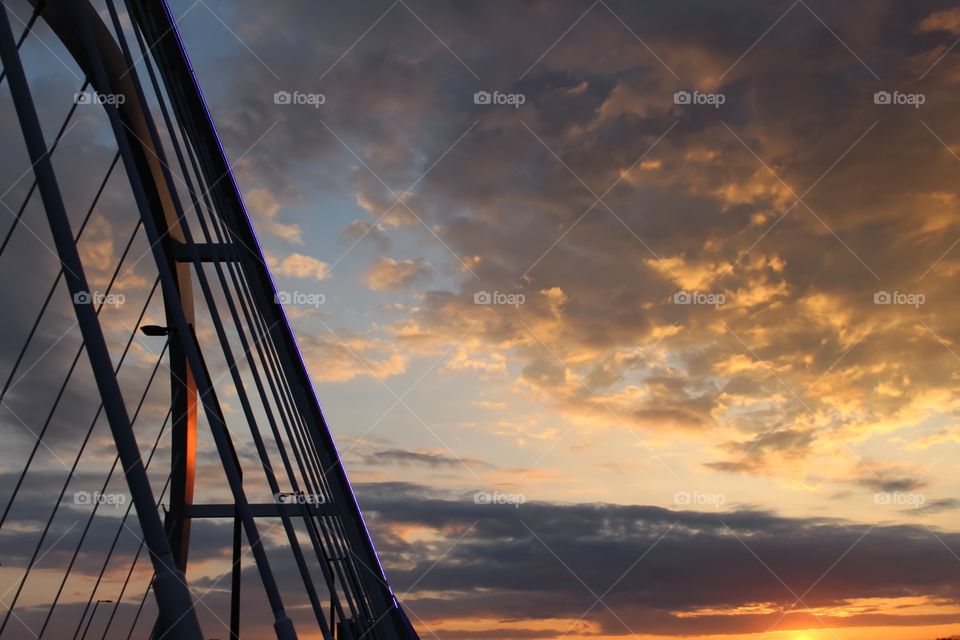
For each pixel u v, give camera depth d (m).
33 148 8.30
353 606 29.27
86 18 12.45
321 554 25.89
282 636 13.69
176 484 33.03
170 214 29.44
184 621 8.14
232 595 32.12
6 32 8.42
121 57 25.42
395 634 38.50
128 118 26.75
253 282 32.31
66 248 8.27
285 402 30.83
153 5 27.22
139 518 8.26
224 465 14.12
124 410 8.32
